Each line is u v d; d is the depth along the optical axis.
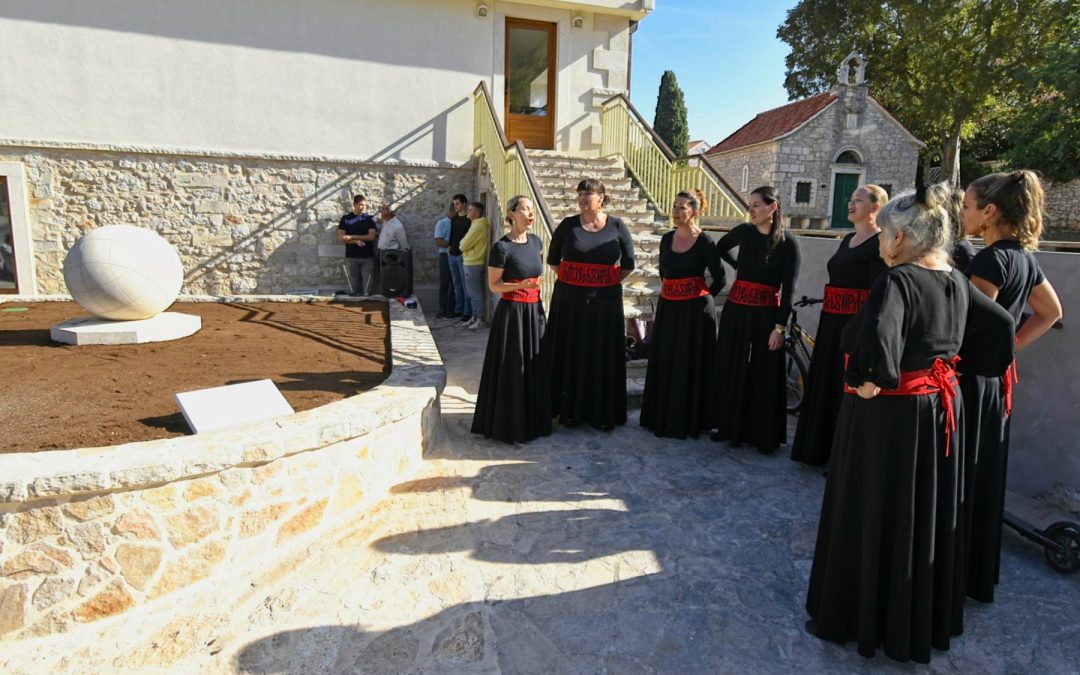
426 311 10.20
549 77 10.34
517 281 4.22
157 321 5.59
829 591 2.45
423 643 2.47
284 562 2.98
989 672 2.34
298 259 9.62
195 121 8.91
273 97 9.13
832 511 2.50
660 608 2.68
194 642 2.48
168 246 5.61
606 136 10.47
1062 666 2.37
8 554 2.41
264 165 9.29
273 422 3.21
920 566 2.29
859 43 26.38
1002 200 2.62
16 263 8.62
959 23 22.67
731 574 2.93
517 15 9.94
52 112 8.40
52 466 2.51
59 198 8.65
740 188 25.64
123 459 2.61
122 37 8.49
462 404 5.25
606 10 10.05
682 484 3.82
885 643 2.37
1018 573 2.97
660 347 4.51
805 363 5.11
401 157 9.75
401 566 2.96
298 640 2.48
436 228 9.24
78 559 2.51
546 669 2.34
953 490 2.32
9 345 5.11
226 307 7.43
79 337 5.12
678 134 28.22
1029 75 18.78
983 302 2.41
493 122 8.59
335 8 9.19
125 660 2.39
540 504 3.54
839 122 23.53
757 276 4.14
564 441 4.45
